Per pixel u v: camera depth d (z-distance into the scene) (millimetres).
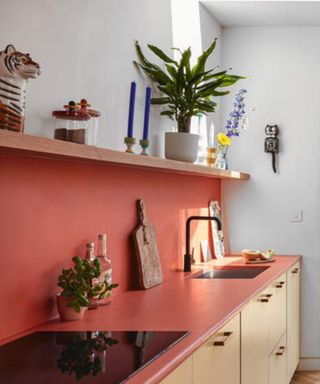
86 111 2074
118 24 2752
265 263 4016
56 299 2121
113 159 2154
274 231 4605
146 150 3012
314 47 4602
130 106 2648
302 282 4586
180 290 2799
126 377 1447
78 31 2377
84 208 2402
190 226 3801
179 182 3584
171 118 3285
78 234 2357
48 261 2143
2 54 1672
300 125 4598
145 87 3096
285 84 4613
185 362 1725
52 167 2162
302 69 4605
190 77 3049
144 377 1457
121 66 2791
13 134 1575
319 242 4566
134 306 2379
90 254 2271
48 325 2047
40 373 1498
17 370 1528
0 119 1656
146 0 3092
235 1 4070
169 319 2125
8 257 1921
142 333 1907
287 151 4605
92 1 2490
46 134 2156
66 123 2033
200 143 3676
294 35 4617
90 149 1984
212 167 3684
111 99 2688
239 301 2492
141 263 2834
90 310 2295
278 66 4621
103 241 2377
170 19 3477
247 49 4648
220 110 4625
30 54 2045
